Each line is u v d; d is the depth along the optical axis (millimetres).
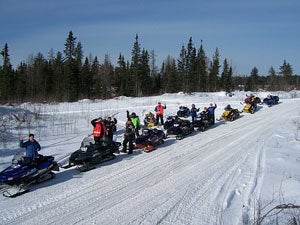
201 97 44594
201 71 69562
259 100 34000
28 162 10938
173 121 21578
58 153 14945
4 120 20891
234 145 16703
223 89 76875
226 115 24703
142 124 23828
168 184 10969
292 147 15969
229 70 77188
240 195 9906
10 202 9500
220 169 12562
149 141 16047
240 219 8234
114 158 14578
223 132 20500
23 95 60594
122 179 11562
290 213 8188
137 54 63000
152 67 83688
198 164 13375
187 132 19859
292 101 36625
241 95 52094
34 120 22672
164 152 15648
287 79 96625
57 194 10133
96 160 13281
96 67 70312
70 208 9023
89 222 8148
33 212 8750
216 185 10773
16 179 10406
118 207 9078
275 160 13461
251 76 91375
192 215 8539
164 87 75750
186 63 65188
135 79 63375
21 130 19438
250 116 26797
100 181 11367
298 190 9797
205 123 21656
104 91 66688
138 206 9141
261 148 15789
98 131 14664
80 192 10289
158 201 9492
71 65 58219
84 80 61562
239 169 12453
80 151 13062
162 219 8305
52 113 28000
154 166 13211
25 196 9992
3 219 8305
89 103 37625
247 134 19547
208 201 9453
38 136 18391
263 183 10695
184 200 9547
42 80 64750
